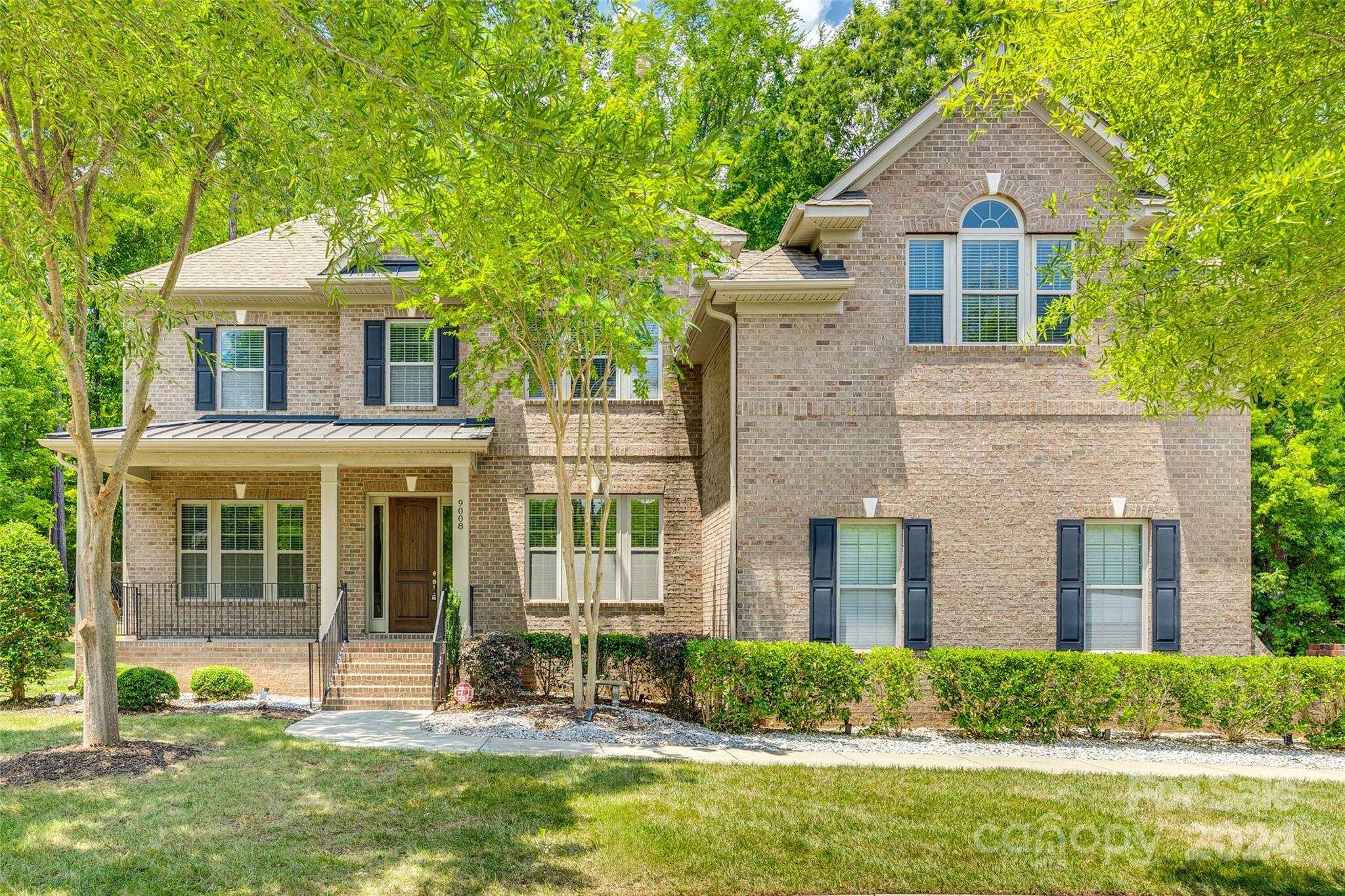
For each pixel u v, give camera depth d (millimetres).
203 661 15203
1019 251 13805
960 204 13773
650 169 5621
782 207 29406
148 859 6754
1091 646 13609
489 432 16125
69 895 6125
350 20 4973
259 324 17969
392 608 17484
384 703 13633
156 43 6551
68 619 13945
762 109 29953
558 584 16875
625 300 11242
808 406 13719
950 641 13500
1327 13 6332
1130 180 8602
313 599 17375
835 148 30281
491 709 13086
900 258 13797
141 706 12805
